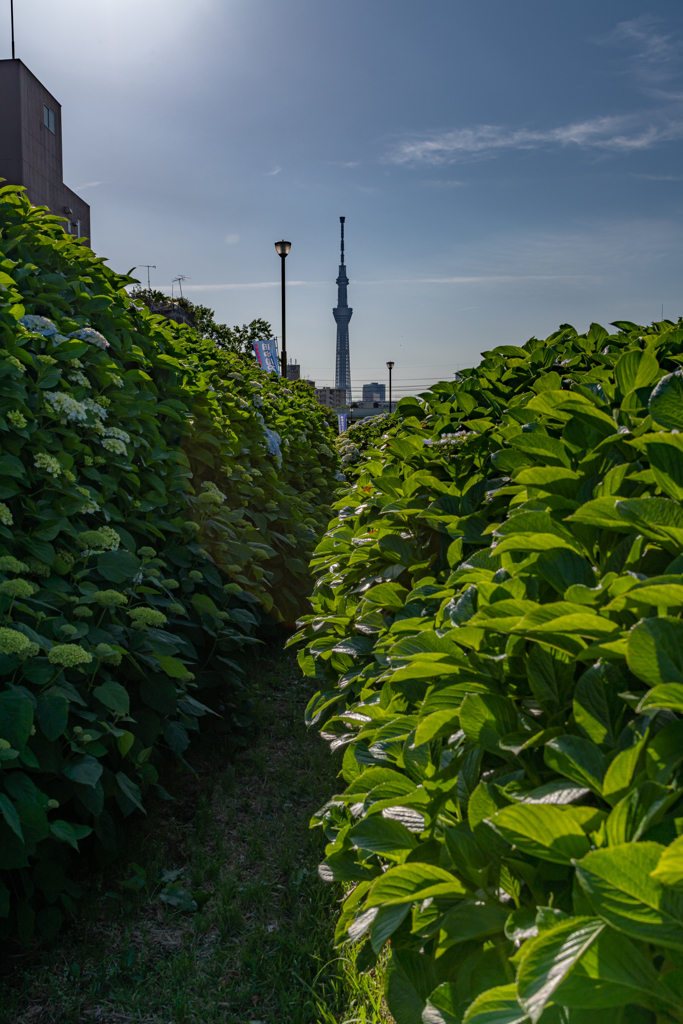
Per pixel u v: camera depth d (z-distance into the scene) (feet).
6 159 103.09
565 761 3.34
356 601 10.45
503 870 3.68
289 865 9.71
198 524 14.14
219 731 13.24
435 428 11.06
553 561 4.44
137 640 9.62
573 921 2.64
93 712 8.68
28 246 11.77
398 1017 4.42
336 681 11.09
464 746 4.43
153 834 10.23
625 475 5.24
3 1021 6.99
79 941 8.15
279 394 27.94
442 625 5.51
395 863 4.84
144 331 13.82
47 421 9.82
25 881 7.57
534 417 7.34
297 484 25.58
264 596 16.62
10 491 8.50
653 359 6.61
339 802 6.95
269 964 7.76
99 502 10.27
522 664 4.38
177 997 7.26
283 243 54.08
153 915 8.68
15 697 7.05
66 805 8.74
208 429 15.89
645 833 2.85
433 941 4.43
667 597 3.30
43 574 8.90
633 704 3.31
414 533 9.45
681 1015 2.52
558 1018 2.77
